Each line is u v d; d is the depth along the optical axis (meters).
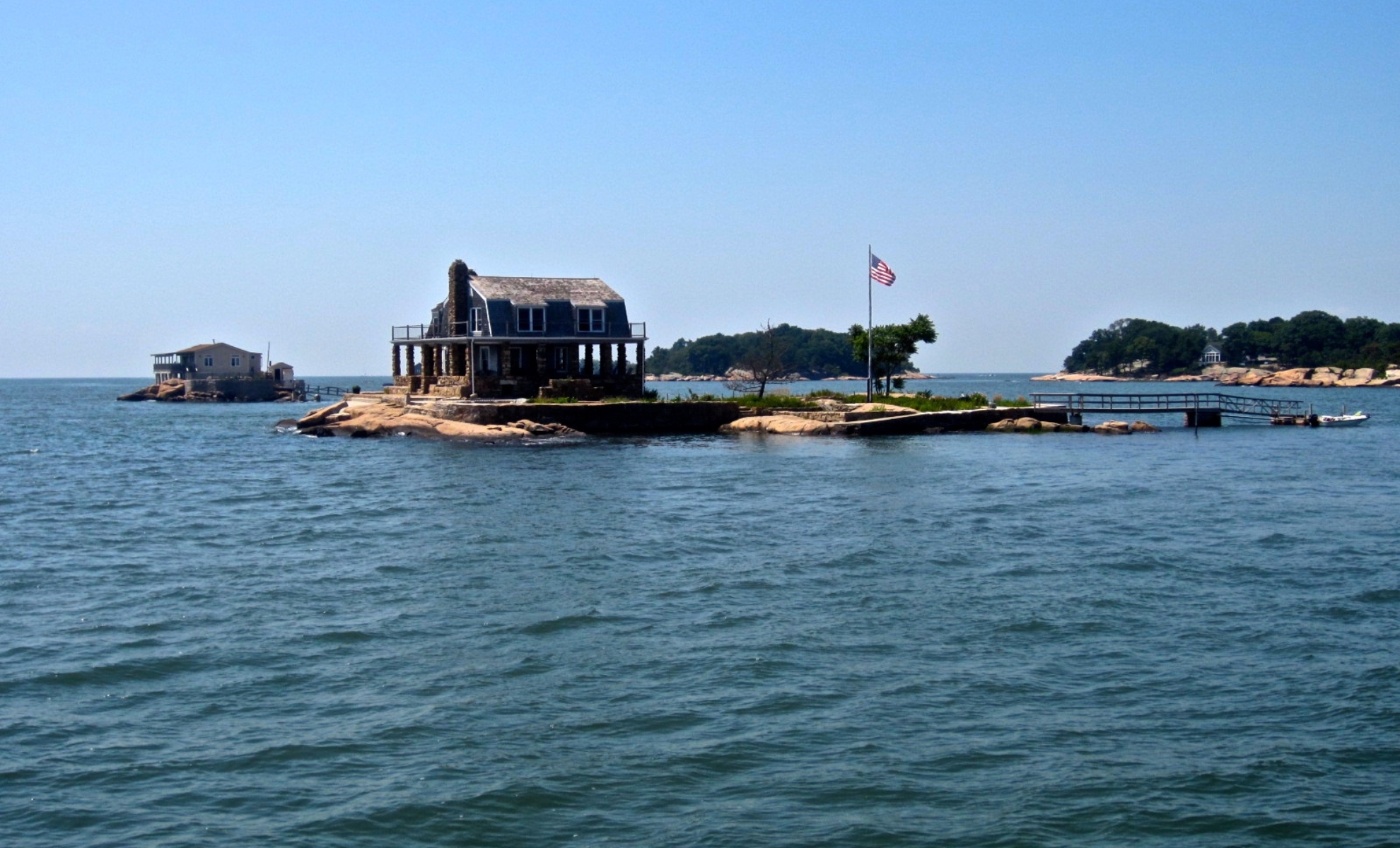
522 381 86.06
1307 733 18.64
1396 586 28.72
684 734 18.55
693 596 27.73
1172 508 42.56
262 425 107.25
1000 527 37.97
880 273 87.38
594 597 27.58
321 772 17.19
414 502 45.16
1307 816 15.80
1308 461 62.47
